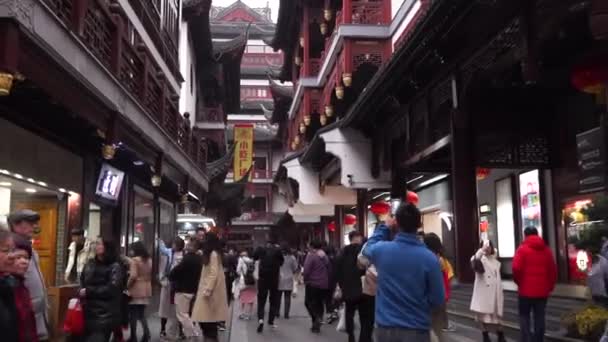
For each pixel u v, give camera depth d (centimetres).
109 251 751
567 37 877
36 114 996
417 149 1590
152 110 1518
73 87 840
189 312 1127
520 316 890
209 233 989
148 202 1950
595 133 850
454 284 1187
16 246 407
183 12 3041
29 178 1009
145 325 1101
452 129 1232
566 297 1222
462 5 1020
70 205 1209
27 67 683
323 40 3644
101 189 1357
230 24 7781
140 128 1270
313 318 1334
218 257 976
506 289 1462
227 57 3825
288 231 6356
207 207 4009
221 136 3731
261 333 1331
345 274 986
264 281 1377
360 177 2047
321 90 3309
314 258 1339
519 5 923
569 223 1330
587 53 884
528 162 1278
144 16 1725
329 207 3500
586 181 867
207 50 3597
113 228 1532
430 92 1445
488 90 1262
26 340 382
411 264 456
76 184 1226
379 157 1997
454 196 1216
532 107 1281
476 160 1235
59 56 749
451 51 1226
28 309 391
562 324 946
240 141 4959
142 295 1094
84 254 1155
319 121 3478
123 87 1109
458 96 1244
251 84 7819
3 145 916
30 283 502
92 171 1321
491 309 975
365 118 1947
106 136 1039
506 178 1684
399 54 1320
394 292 456
